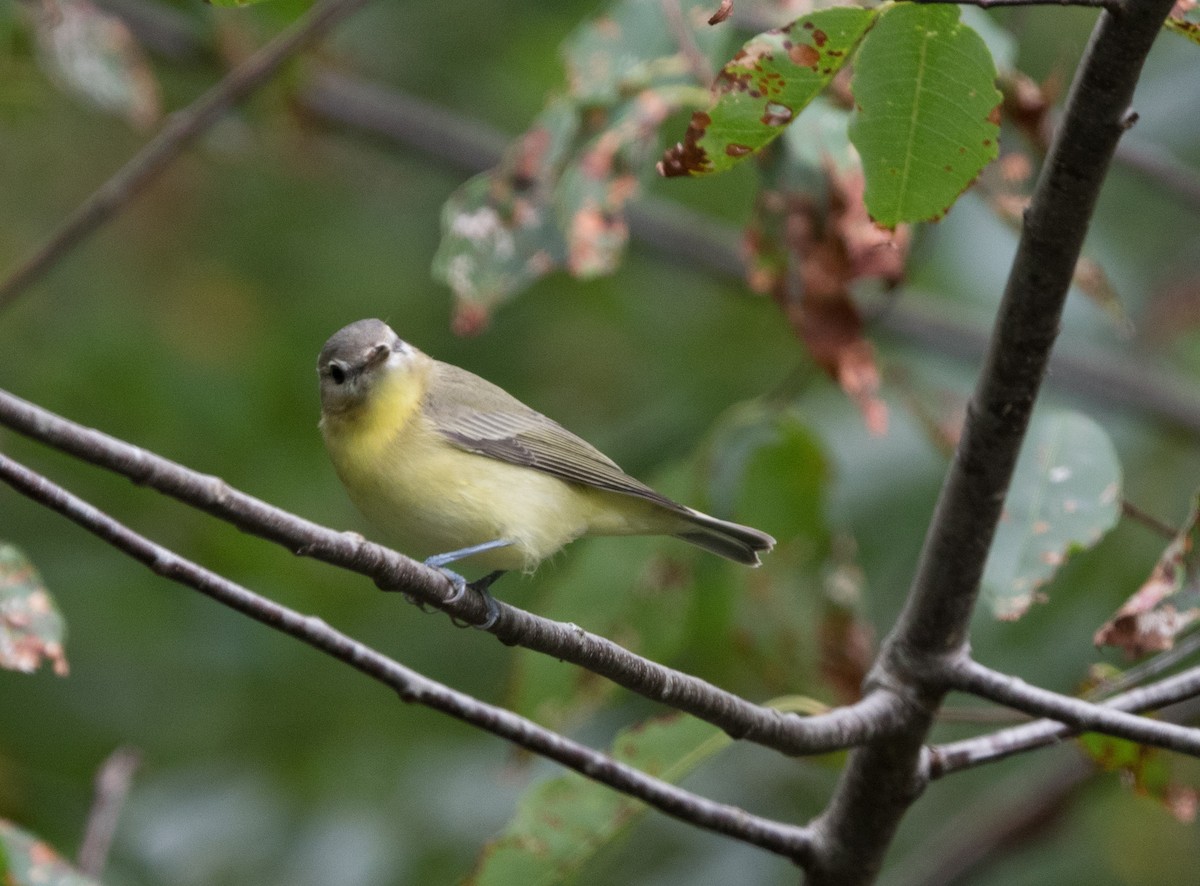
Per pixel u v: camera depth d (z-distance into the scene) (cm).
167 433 1323
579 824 759
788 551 974
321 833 1180
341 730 1259
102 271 1413
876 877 730
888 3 541
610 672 632
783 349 1402
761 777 1276
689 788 1265
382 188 1503
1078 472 786
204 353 1367
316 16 1030
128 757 819
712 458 967
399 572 588
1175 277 1423
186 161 1427
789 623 972
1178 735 657
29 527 1305
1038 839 1187
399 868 1164
